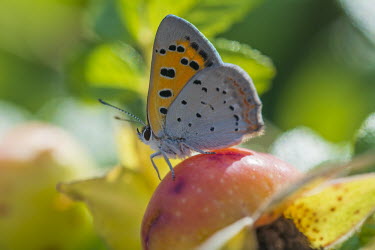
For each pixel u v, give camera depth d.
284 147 0.20
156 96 0.18
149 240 0.17
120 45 0.20
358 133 0.19
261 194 0.17
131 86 0.20
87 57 0.20
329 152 0.20
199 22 0.20
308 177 0.16
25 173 0.20
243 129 0.18
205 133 0.18
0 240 0.20
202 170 0.17
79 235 0.20
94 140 0.22
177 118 0.18
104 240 0.18
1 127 0.22
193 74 0.18
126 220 0.18
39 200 0.20
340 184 0.17
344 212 0.17
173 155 0.18
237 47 0.19
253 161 0.17
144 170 0.19
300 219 0.17
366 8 0.22
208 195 0.17
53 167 0.20
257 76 0.20
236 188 0.17
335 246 0.17
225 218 0.17
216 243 0.16
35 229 0.20
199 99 0.18
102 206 0.18
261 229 0.17
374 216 0.18
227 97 0.18
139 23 0.20
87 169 0.20
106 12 0.20
